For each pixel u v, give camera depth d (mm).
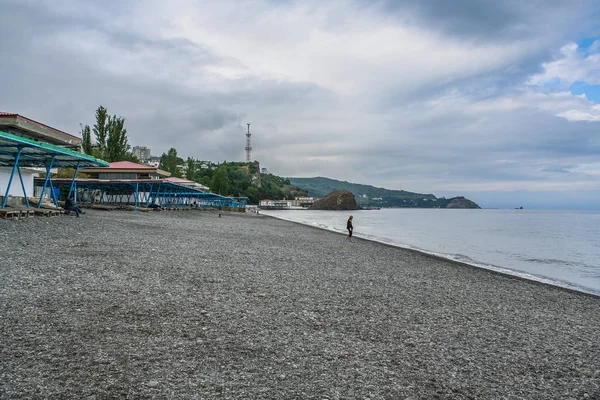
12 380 5297
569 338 10008
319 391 5828
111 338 7148
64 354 6289
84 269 12484
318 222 90688
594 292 18812
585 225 90688
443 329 9727
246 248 22891
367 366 6984
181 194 74625
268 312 9820
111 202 62250
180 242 22250
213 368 6297
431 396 6039
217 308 9727
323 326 9094
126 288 10750
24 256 13406
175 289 11203
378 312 10820
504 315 11914
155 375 5832
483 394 6297
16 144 22609
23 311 8070
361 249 29250
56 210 27703
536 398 6344
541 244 44406
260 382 5945
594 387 6934
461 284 17062
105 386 5363
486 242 46375
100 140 83250
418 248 37250
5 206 23516
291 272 16016
